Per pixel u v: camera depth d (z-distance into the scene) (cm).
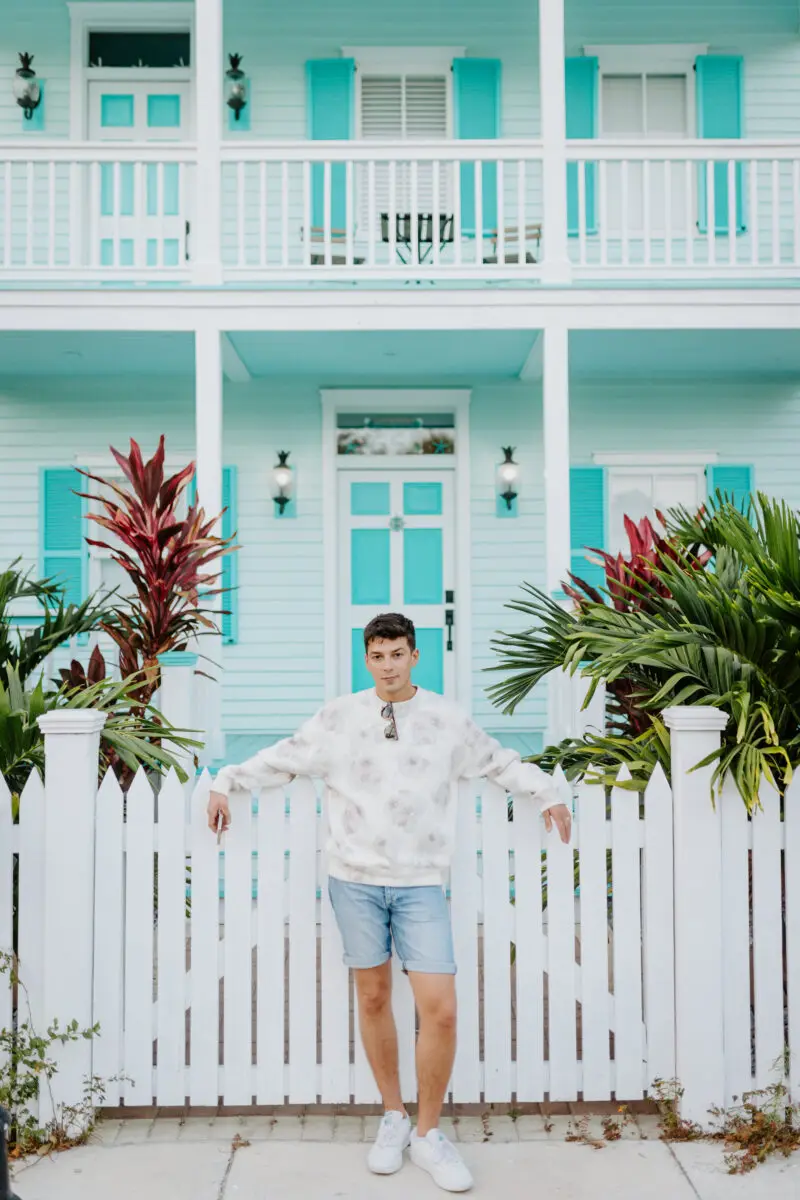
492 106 759
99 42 768
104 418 762
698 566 363
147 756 283
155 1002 302
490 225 768
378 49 764
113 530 414
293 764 249
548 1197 232
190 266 609
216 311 596
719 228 766
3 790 264
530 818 268
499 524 769
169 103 770
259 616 765
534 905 269
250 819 267
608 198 769
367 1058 256
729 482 770
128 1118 271
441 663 780
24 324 593
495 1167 246
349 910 242
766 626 278
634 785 272
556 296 598
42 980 264
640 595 331
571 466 768
